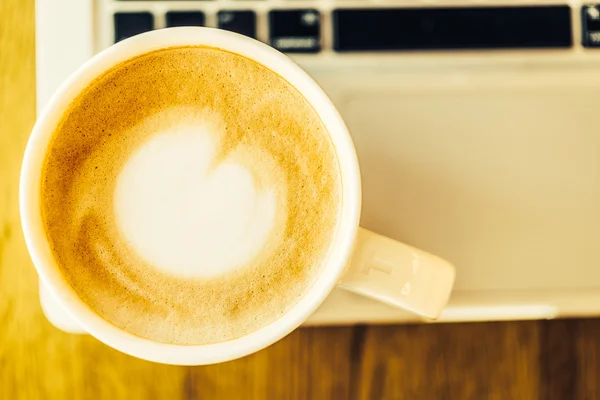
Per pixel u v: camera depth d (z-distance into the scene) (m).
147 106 0.38
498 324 0.44
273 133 0.38
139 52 0.37
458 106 0.41
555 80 0.41
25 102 0.43
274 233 0.38
